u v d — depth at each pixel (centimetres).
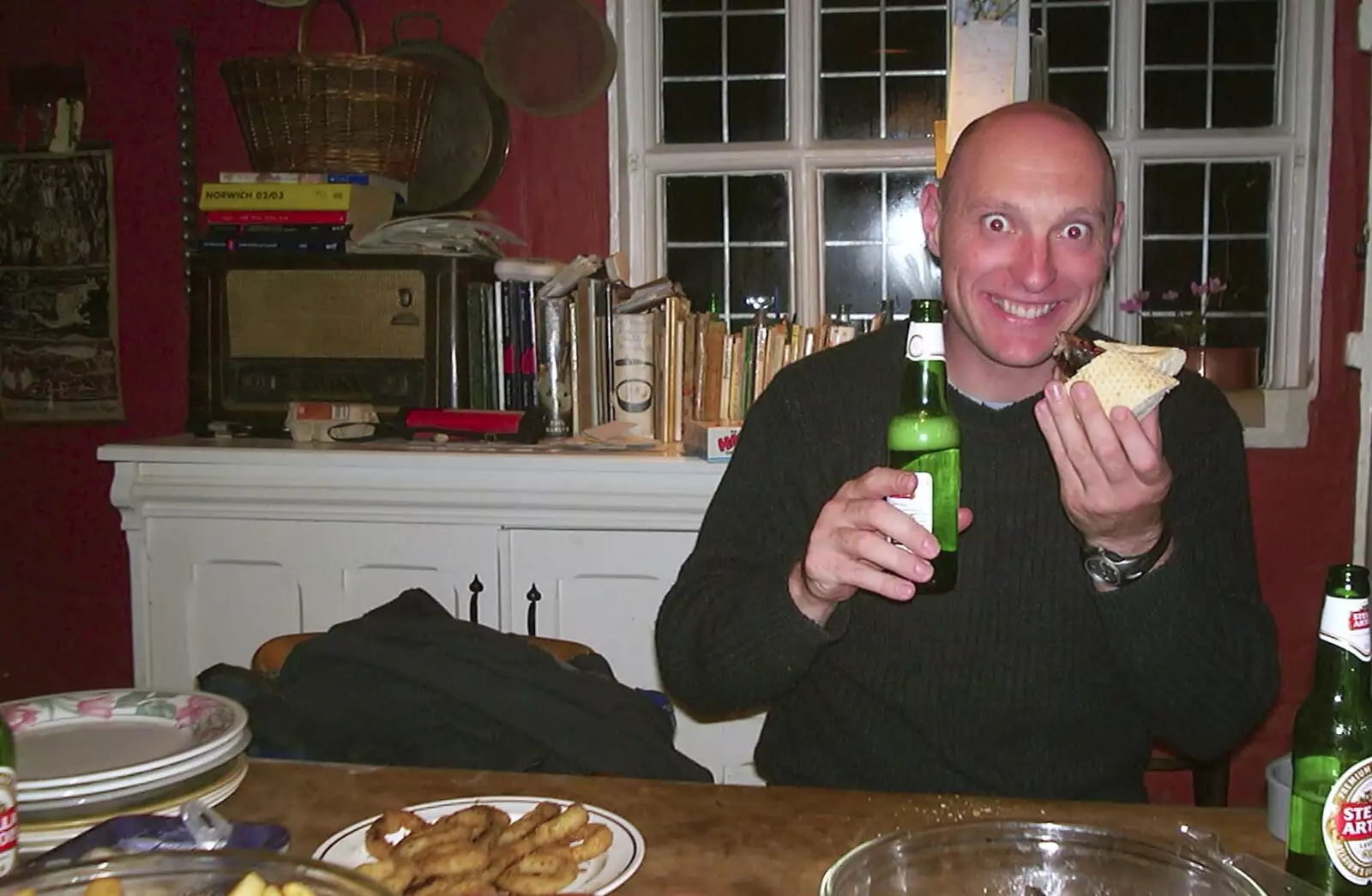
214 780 101
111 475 286
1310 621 255
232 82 242
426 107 254
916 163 272
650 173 277
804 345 229
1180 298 269
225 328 241
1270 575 256
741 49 277
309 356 239
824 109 278
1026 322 133
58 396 285
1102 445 103
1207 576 134
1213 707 128
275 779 107
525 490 218
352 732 131
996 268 131
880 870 77
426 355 235
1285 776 95
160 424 283
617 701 139
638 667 219
